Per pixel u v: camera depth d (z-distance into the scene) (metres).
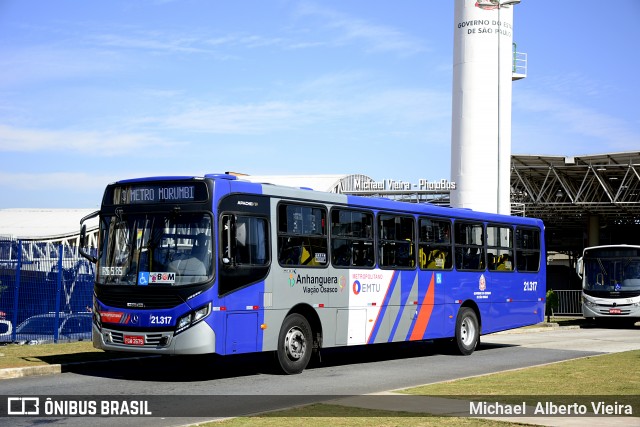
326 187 46.59
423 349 22.89
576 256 90.94
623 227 73.25
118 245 14.71
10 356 17.41
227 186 14.57
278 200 15.55
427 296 19.67
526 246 23.84
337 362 19.03
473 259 21.50
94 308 14.85
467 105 44.25
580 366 16.95
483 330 21.75
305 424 9.81
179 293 13.96
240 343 14.48
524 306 23.50
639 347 23.88
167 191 14.55
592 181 54.44
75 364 16.34
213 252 14.11
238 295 14.47
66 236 45.53
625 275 37.06
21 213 53.00
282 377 15.42
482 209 43.91
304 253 16.09
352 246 17.44
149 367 17.19
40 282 20.72
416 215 19.53
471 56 44.16
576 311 48.50
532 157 48.72
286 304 15.54
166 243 14.34
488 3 43.91
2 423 10.27
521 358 20.11
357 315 17.42
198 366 17.50
